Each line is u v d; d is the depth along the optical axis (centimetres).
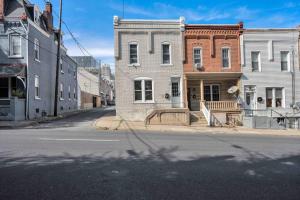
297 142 1432
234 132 1981
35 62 2767
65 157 892
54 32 3488
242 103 2692
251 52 2725
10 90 2572
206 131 1998
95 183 636
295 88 2766
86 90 6812
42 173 709
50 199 539
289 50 2759
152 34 2645
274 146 1245
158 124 2358
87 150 1019
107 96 9012
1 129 1839
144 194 571
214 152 1041
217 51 2694
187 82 2789
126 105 2609
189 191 594
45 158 873
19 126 2031
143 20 2623
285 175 728
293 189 616
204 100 2681
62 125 2169
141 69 2627
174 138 1468
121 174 710
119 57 2606
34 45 2750
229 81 2812
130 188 605
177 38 2670
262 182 664
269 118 2344
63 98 3797
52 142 1188
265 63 2738
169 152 1020
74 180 655
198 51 2688
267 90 2756
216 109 2553
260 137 1689
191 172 740
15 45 2562
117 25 2603
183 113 2394
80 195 561
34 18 2805
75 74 4566
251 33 2717
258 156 979
